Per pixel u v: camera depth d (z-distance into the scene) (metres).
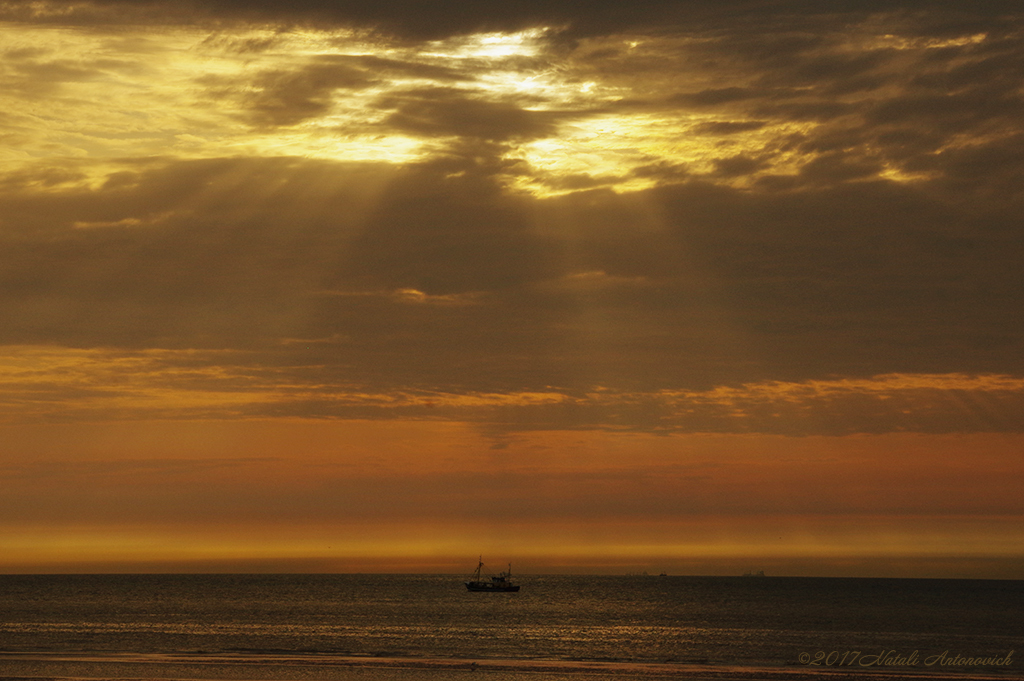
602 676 84.94
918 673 92.19
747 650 115.38
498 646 116.44
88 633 133.12
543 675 85.19
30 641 119.25
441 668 89.25
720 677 85.25
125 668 87.00
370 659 96.88
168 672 84.62
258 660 94.44
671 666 93.31
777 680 83.94
